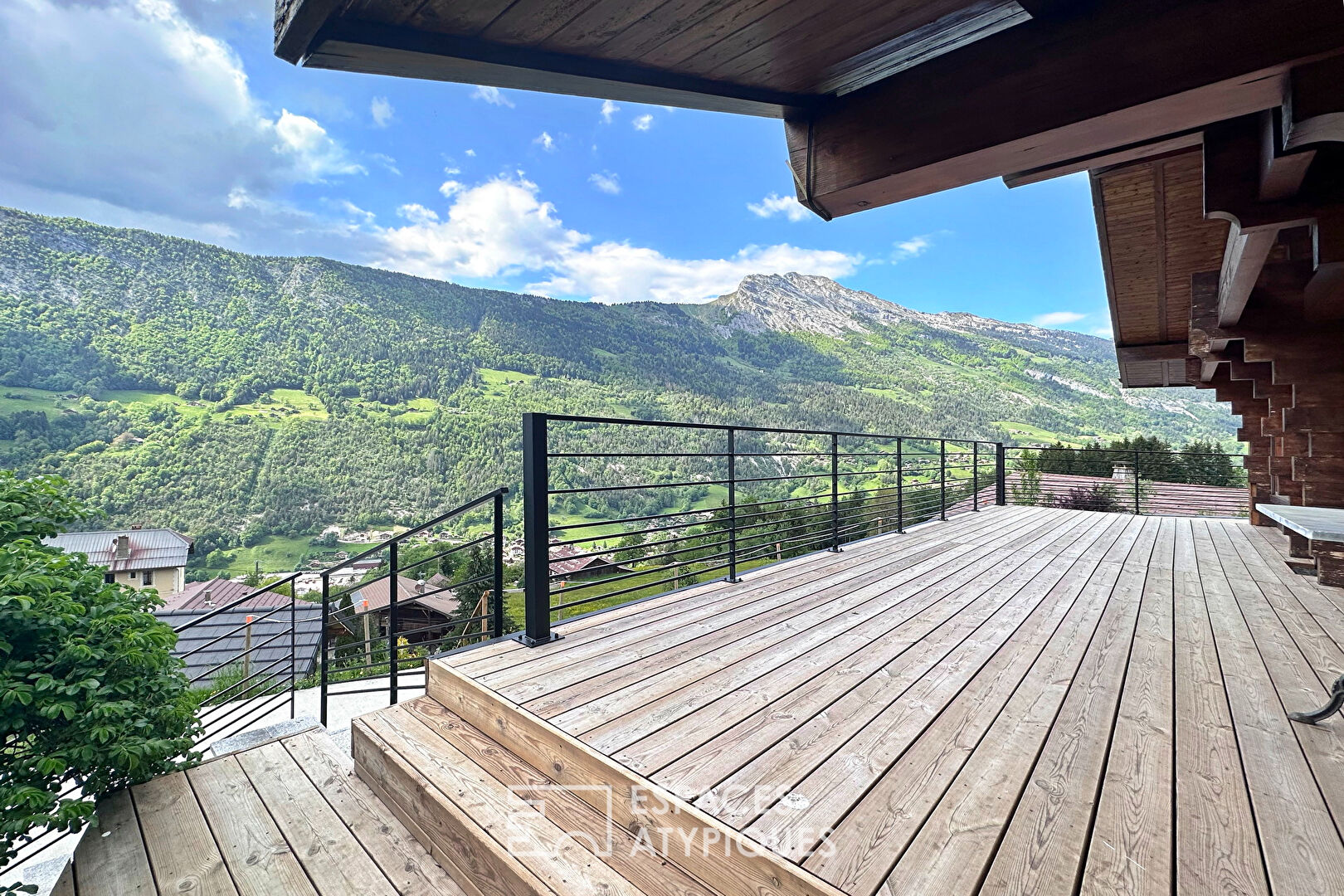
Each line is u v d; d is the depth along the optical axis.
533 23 1.27
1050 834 1.20
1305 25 1.17
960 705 1.79
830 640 2.40
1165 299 4.87
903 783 1.37
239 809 1.88
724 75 1.64
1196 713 1.76
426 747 1.88
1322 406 2.85
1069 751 1.53
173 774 2.07
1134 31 1.34
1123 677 2.04
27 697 1.94
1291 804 1.30
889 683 1.96
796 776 1.40
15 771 1.90
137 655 2.25
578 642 2.40
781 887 1.10
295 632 3.70
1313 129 1.22
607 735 1.60
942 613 2.80
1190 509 8.96
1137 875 1.08
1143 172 3.30
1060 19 1.43
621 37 1.37
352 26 1.17
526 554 2.40
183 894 1.53
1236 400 5.84
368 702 4.91
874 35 1.49
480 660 2.20
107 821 1.83
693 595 3.12
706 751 1.52
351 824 1.80
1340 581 3.25
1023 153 1.57
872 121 1.74
